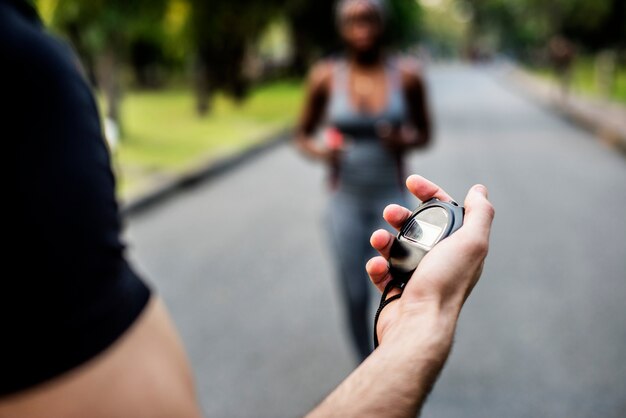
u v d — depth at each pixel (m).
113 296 0.60
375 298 3.87
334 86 3.00
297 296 4.72
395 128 2.94
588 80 32.94
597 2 39.66
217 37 17.88
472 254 0.83
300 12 30.70
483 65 75.38
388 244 0.99
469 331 3.99
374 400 0.72
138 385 0.59
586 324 4.06
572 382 3.35
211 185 9.13
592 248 5.68
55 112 0.58
